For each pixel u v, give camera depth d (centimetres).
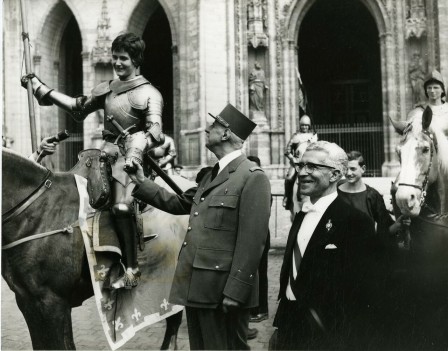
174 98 2309
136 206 564
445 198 565
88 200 533
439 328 508
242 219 433
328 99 3139
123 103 554
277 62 2275
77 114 597
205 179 481
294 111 2269
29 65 644
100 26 2455
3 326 787
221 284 430
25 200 499
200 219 450
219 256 434
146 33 3281
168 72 3278
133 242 548
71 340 513
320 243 398
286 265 425
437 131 576
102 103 580
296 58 2291
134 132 553
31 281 489
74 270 514
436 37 2055
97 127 2416
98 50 2444
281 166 2175
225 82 2153
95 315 879
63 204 522
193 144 2152
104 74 2467
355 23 3000
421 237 562
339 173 413
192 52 2180
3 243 486
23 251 489
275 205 1761
